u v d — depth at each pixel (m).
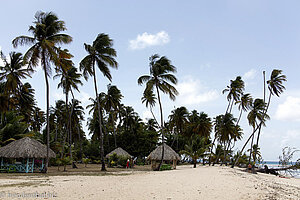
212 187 14.77
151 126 69.31
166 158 36.69
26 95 40.50
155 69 31.73
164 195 11.87
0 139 29.20
